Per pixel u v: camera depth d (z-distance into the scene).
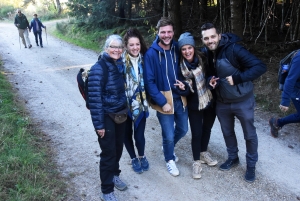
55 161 3.57
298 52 3.15
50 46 12.07
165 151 3.28
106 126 2.60
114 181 3.08
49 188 2.95
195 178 3.21
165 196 2.95
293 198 2.87
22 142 3.70
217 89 2.96
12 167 3.10
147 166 3.40
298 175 3.23
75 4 13.70
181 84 2.89
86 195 2.96
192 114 3.07
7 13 26.47
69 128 4.52
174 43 2.96
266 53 7.54
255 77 2.62
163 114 3.06
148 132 4.42
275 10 9.77
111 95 2.59
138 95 2.97
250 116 2.90
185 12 12.05
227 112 3.03
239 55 2.66
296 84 3.42
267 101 5.17
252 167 3.08
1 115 4.36
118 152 2.93
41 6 27.58
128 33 2.83
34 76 7.45
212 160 3.43
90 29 13.84
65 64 8.80
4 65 8.57
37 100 5.69
